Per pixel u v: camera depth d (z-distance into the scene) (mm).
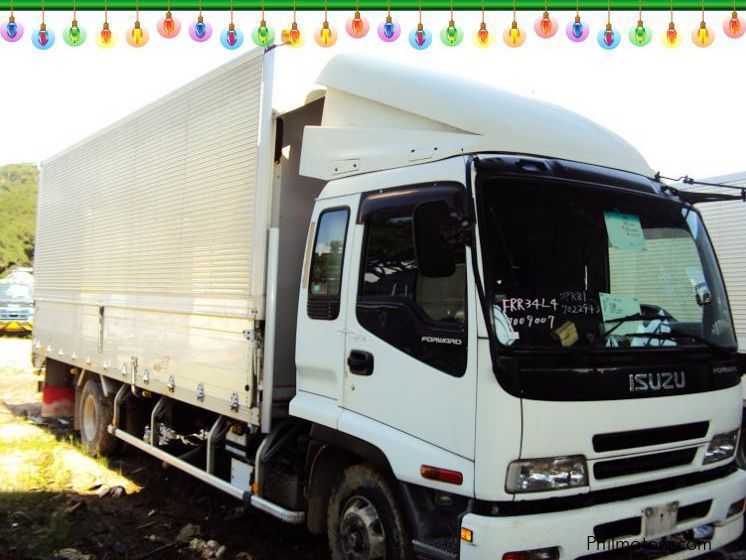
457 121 3910
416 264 3754
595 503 3434
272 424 4922
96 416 8031
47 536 5367
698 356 3916
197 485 7023
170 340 6137
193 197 5871
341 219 4391
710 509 3879
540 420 3256
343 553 4191
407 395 3680
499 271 3398
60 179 9281
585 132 4355
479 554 3145
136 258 6906
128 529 5773
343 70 4715
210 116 5688
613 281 3775
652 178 4398
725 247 6879
